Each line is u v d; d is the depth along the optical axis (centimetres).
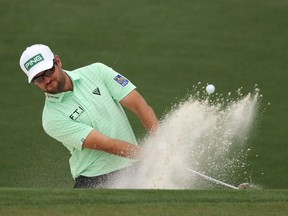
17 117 3431
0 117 3434
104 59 3941
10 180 2822
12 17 4384
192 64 3894
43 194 1841
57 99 2208
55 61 2188
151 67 3856
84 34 4203
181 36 4188
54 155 3036
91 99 2228
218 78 3738
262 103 3516
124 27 4284
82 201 1792
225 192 1892
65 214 1705
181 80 3719
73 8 4506
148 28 4272
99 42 4122
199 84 3669
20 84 3741
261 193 1889
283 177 2947
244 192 1897
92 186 2262
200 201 1809
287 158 3086
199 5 4550
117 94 2286
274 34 4209
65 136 2216
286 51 4025
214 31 4244
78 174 2272
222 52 4016
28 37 4166
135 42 4125
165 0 4612
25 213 1709
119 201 1794
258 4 4572
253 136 3155
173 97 3519
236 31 4244
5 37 4166
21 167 2952
